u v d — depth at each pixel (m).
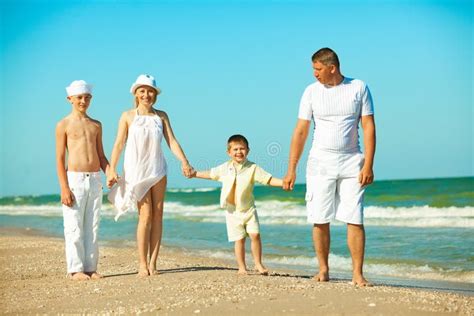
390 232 14.16
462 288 7.36
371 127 5.84
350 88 5.82
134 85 6.96
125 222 20.27
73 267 6.93
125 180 6.88
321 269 6.28
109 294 5.76
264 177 6.84
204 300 5.19
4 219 26.56
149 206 6.92
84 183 6.96
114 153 6.95
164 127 7.11
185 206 31.95
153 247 7.03
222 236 15.13
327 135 5.87
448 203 22.56
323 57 5.77
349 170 5.88
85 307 5.21
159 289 5.86
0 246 11.90
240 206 6.92
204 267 8.06
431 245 11.39
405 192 27.98
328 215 5.99
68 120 7.00
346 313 4.68
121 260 9.23
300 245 12.34
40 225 21.94
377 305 4.90
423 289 6.71
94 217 7.07
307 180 6.08
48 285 6.61
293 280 6.29
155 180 6.84
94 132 7.08
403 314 4.66
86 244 7.05
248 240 13.69
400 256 10.18
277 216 21.38
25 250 11.00
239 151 6.86
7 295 6.04
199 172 7.00
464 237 12.48
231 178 6.87
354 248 5.95
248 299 5.18
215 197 37.00
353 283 5.97
